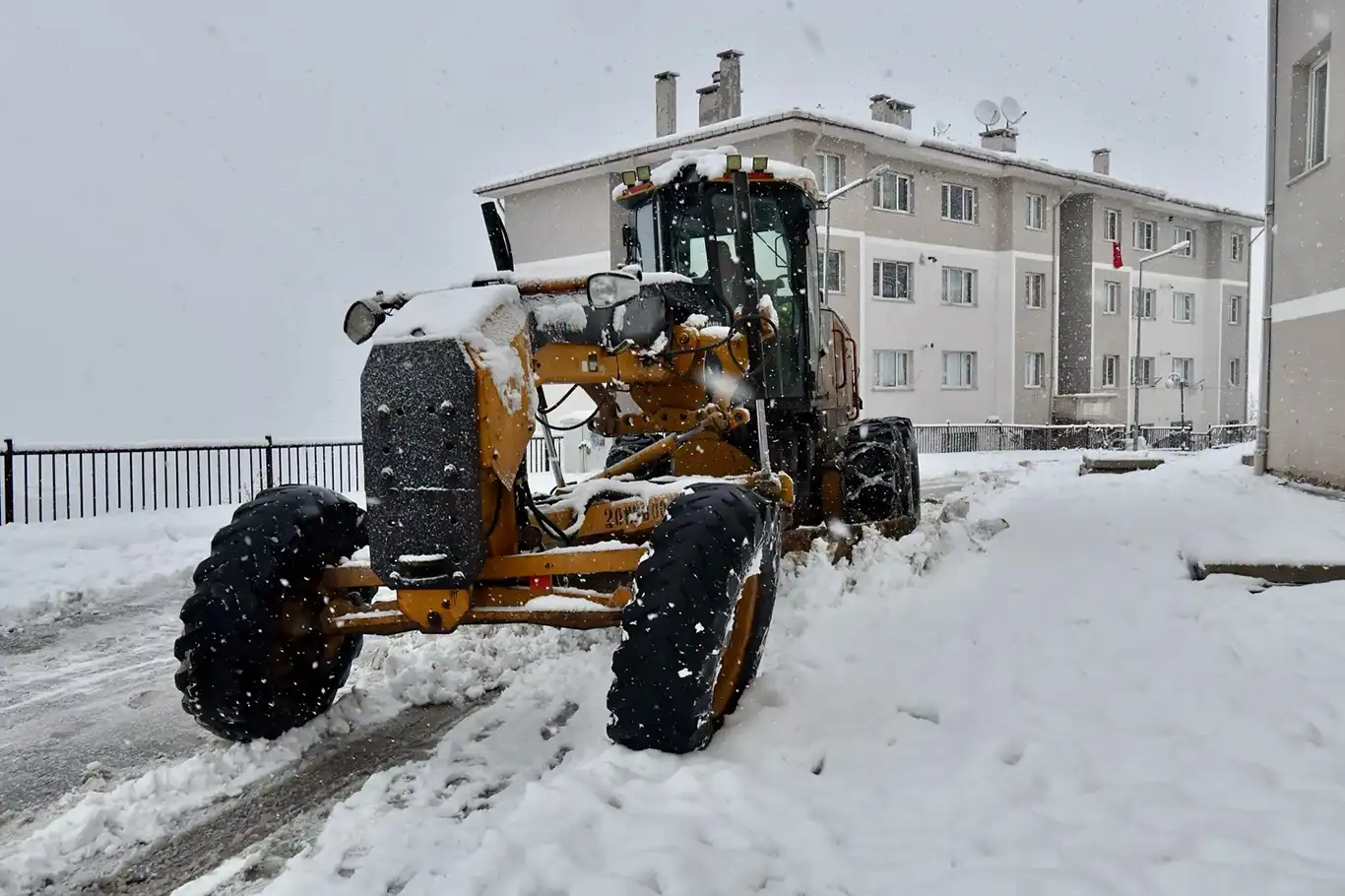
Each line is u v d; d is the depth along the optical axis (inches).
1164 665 183.9
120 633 269.4
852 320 1136.2
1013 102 1375.5
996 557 291.0
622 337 175.9
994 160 1246.3
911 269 1226.0
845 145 1107.9
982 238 1306.6
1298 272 438.6
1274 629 205.6
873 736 150.6
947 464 894.4
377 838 123.2
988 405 1326.3
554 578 174.7
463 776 143.4
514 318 151.3
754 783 130.4
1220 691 167.5
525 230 1221.7
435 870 112.7
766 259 269.1
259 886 117.1
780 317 270.7
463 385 139.0
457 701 181.5
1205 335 1644.9
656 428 220.7
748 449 238.1
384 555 142.8
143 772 157.8
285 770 150.0
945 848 114.9
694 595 135.1
